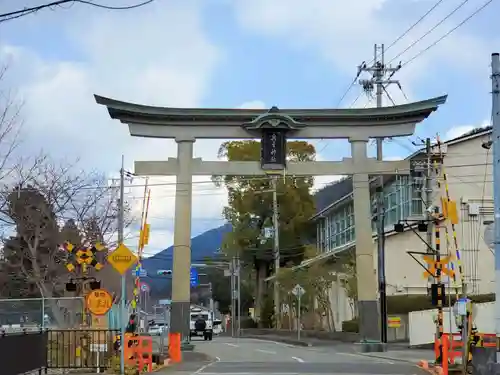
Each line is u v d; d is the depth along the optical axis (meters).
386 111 32.12
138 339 21.67
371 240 32.16
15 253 34.16
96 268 23.69
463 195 39.62
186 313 31.08
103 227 36.19
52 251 34.00
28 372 17.98
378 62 37.31
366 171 32.34
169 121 31.81
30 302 24.98
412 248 42.34
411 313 35.84
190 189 31.62
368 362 25.80
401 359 27.38
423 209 39.25
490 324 33.09
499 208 16.61
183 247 31.36
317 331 47.56
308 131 32.41
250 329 68.12
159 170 31.69
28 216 33.03
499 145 16.81
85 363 20.45
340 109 32.12
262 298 66.38
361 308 31.92
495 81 17.05
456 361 24.16
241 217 62.78
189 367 23.44
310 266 49.75
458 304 20.34
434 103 31.86
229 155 59.00
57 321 25.31
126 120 31.53
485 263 39.12
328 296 50.53
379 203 35.28
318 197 70.12
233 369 22.41
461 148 39.88
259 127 31.64
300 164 32.38
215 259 87.62
